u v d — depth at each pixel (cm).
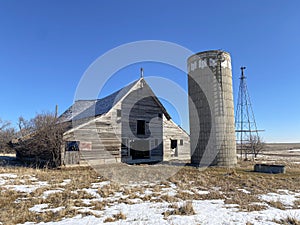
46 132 1493
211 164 1547
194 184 934
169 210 593
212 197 739
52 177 1034
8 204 629
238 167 1530
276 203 668
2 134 4178
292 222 519
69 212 570
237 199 707
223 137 1553
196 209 605
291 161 2148
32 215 545
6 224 482
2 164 1681
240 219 530
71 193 743
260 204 666
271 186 901
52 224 492
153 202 672
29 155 1891
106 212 577
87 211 575
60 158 1387
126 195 749
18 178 1002
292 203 679
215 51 1608
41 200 660
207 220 523
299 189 863
